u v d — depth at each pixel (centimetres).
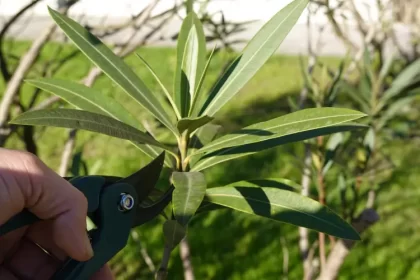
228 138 48
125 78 54
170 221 41
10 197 45
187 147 52
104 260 48
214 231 171
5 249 56
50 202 47
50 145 212
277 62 299
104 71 53
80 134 214
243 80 52
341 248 70
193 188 43
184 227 41
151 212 50
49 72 117
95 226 50
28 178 46
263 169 203
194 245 165
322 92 81
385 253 162
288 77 280
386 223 175
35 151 83
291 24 51
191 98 53
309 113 46
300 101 89
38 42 78
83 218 47
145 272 155
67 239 47
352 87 93
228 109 246
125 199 48
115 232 48
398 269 156
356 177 79
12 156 46
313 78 82
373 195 93
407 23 121
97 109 55
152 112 53
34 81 55
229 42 92
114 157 209
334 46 281
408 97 91
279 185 54
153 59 289
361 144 79
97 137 216
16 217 47
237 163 208
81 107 55
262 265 157
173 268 156
